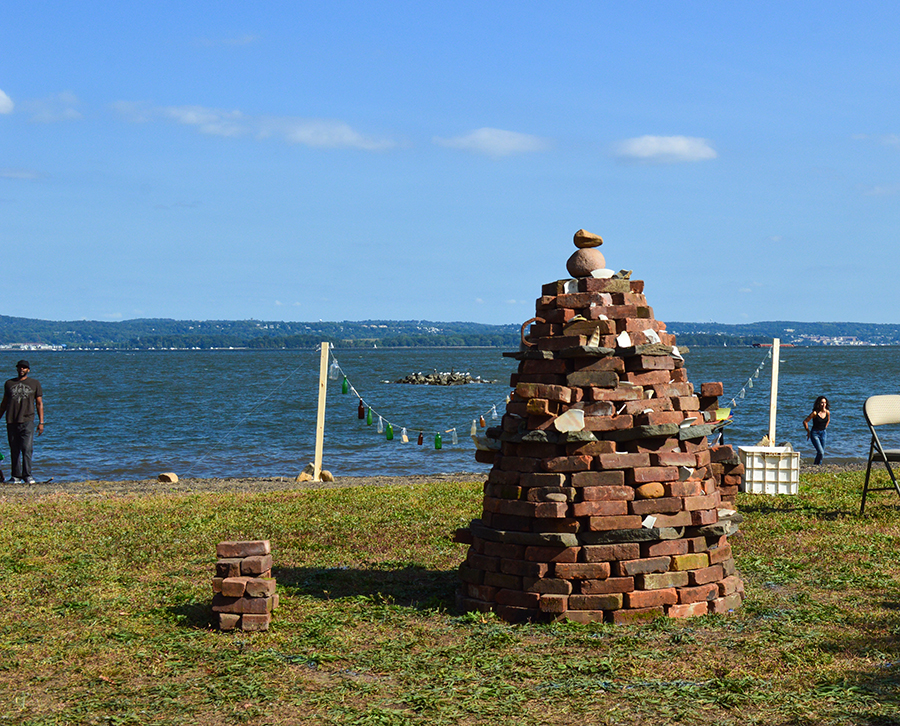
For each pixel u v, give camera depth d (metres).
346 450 28.31
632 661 5.94
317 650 6.32
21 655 6.27
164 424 39.03
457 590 7.59
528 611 6.88
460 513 11.98
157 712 5.25
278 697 5.44
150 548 9.98
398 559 9.40
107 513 12.40
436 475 19.48
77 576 8.65
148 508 12.85
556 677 5.71
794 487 13.37
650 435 6.89
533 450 7.11
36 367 122.56
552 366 7.24
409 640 6.53
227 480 18.92
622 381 7.15
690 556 7.03
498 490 7.23
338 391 66.25
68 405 50.88
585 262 7.46
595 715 5.10
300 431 35.47
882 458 11.30
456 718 5.09
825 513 11.57
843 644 6.18
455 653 6.21
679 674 5.71
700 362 121.00
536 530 6.99
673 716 5.04
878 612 6.97
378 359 160.62
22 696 5.50
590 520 6.87
